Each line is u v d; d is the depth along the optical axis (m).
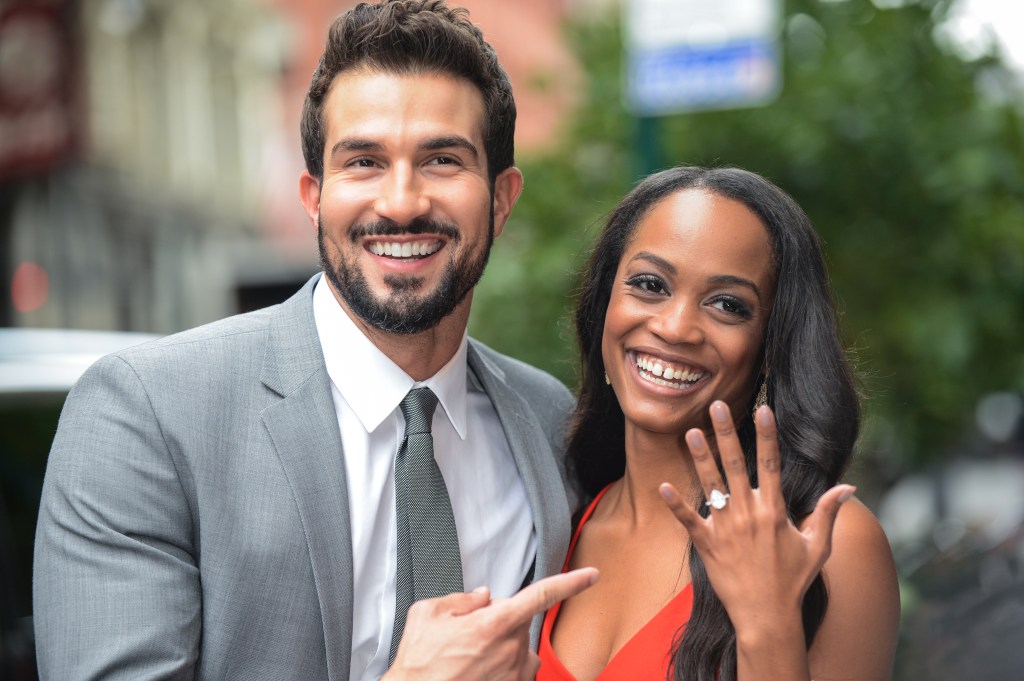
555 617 2.40
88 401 2.20
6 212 13.27
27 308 13.55
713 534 1.94
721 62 4.02
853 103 4.86
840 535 2.15
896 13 4.96
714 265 2.27
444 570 2.28
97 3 14.60
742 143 4.94
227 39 18.84
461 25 2.39
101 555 2.11
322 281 2.48
